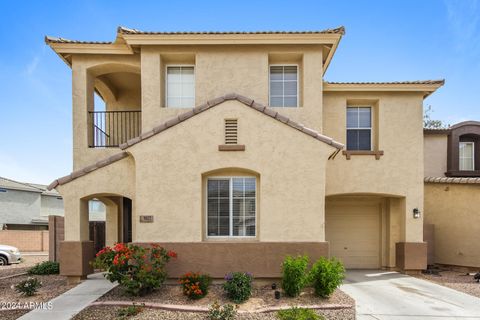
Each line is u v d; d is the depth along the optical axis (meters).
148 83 11.66
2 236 25.52
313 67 11.73
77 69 12.24
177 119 9.81
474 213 12.99
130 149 9.76
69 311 7.59
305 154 9.74
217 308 7.16
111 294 8.79
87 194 10.20
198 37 11.45
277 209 9.63
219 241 9.68
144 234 9.60
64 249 10.17
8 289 9.70
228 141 9.82
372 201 13.95
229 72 11.77
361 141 13.26
